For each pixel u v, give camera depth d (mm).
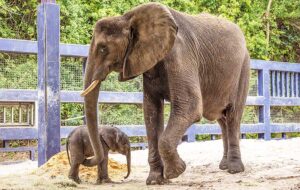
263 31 23500
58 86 10930
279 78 17953
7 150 12922
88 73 7609
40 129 10945
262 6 24109
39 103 10977
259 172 8930
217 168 9898
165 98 8211
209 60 8578
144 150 13633
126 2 19344
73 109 14555
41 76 10922
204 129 15773
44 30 10852
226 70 8930
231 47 9070
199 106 7785
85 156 8594
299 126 18219
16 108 13312
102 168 8461
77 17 18156
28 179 8617
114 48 7523
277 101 17609
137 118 15094
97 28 7629
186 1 20469
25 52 12305
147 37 7484
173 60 7703
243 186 7414
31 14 18219
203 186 7551
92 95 7691
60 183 8016
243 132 16594
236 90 9453
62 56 12922
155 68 7848
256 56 22297
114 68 7648
